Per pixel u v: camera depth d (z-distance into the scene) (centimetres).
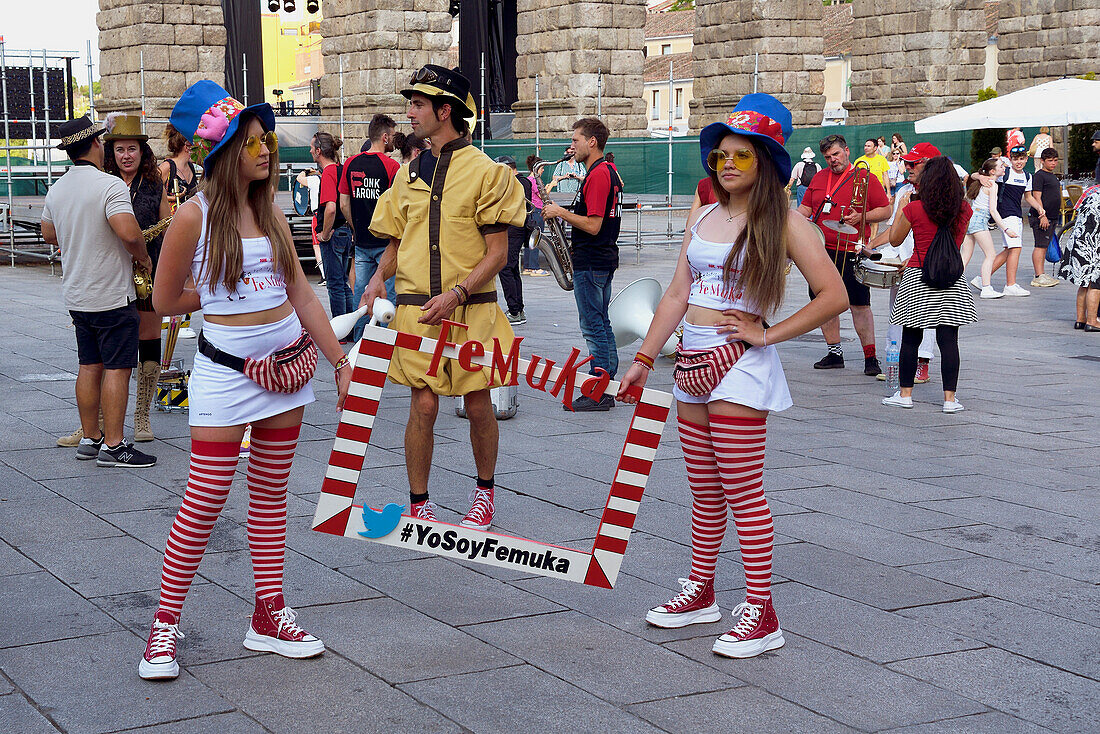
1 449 704
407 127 2936
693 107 3341
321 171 1088
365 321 1028
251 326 391
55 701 370
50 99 2447
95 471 656
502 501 602
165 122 2244
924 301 834
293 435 408
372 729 353
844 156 975
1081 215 1218
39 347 1076
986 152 3081
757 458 412
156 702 370
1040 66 3562
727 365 403
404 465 674
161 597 395
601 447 725
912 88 3400
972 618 448
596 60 2911
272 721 358
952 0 3331
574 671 397
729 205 413
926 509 595
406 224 543
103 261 645
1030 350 1111
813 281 404
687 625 440
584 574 422
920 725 359
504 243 537
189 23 2691
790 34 3131
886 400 869
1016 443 744
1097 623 445
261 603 410
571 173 2011
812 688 385
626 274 1775
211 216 385
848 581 489
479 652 413
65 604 454
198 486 393
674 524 567
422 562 515
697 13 3278
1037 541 543
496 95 3503
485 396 539
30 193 2472
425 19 2916
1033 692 383
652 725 357
